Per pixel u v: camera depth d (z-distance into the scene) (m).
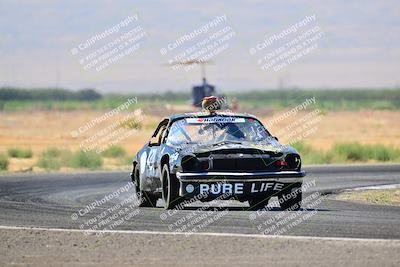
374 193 62.25
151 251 36.97
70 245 38.72
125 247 38.00
